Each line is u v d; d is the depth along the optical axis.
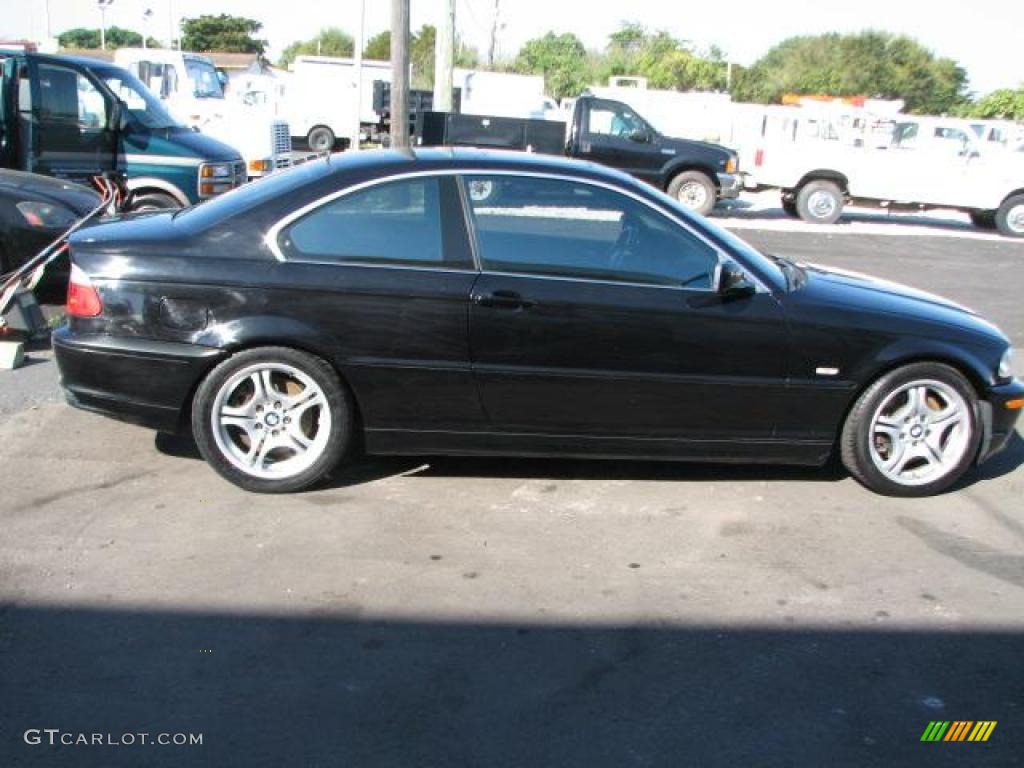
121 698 3.13
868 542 4.47
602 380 4.63
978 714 3.22
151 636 3.47
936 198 18.52
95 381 4.57
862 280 5.38
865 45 60.59
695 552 4.29
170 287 4.46
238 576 3.91
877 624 3.75
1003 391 4.95
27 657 3.32
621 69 58.59
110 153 10.02
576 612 3.74
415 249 4.59
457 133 18.14
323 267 4.51
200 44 79.62
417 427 4.67
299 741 2.95
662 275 4.69
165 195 10.27
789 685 3.33
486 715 3.11
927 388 4.87
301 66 31.28
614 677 3.34
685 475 5.16
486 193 4.66
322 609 3.69
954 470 4.96
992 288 11.88
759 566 4.18
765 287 4.71
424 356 4.55
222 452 4.59
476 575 4.00
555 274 4.61
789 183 18.83
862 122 18.62
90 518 4.35
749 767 2.91
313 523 4.40
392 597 3.80
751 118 20.02
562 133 18.20
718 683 3.33
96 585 3.79
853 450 4.89
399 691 3.22
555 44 59.88
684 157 18.03
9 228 7.39
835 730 3.10
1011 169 18.20
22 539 4.13
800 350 4.70
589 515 4.61
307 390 4.58
